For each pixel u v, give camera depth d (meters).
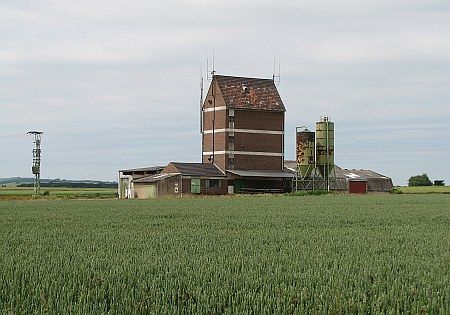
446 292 13.88
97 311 12.53
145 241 25.48
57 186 190.50
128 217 42.66
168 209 53.25
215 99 109.88
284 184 109.19
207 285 14.94
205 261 18.81
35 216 43.94
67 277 16.11
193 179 103.38
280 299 13.26
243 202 68.81
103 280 15.30
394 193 112.06
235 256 19.86
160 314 12.36
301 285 14.92
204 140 111.62
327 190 106.81
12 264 18.08
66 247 23.05
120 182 111.88
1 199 91.56
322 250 22.28
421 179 168.38
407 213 46.38
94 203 68.56
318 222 37.44
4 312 12.53
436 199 76.25
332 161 109.06
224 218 41.28
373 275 16.33
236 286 14.68
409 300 13.48
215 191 105.06
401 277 15.96
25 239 26.61
